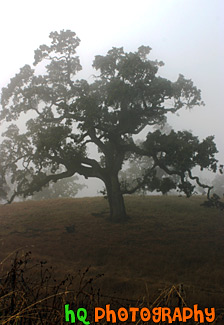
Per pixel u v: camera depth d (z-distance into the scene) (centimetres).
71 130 2431
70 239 2100
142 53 3056
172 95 2641
